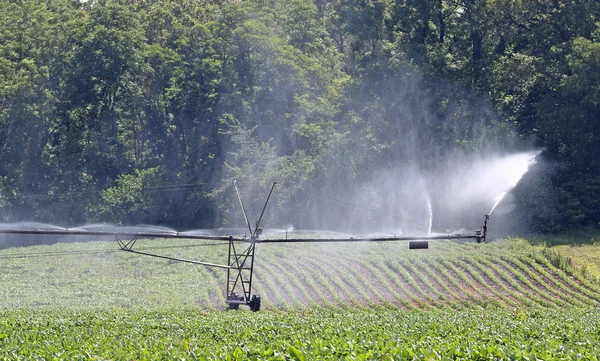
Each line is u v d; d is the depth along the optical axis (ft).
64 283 280.92
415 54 394.32
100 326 176.55
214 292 260.21
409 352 103.35
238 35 428.56
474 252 299.79
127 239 368.68
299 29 489.26
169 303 244.22
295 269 283.59
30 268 307.78
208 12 479.41
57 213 392.06
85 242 370.32
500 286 255.29
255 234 193.98
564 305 234.38
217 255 316.19
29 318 192.34
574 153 351.25
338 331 152.25
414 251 305.94
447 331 151.94
